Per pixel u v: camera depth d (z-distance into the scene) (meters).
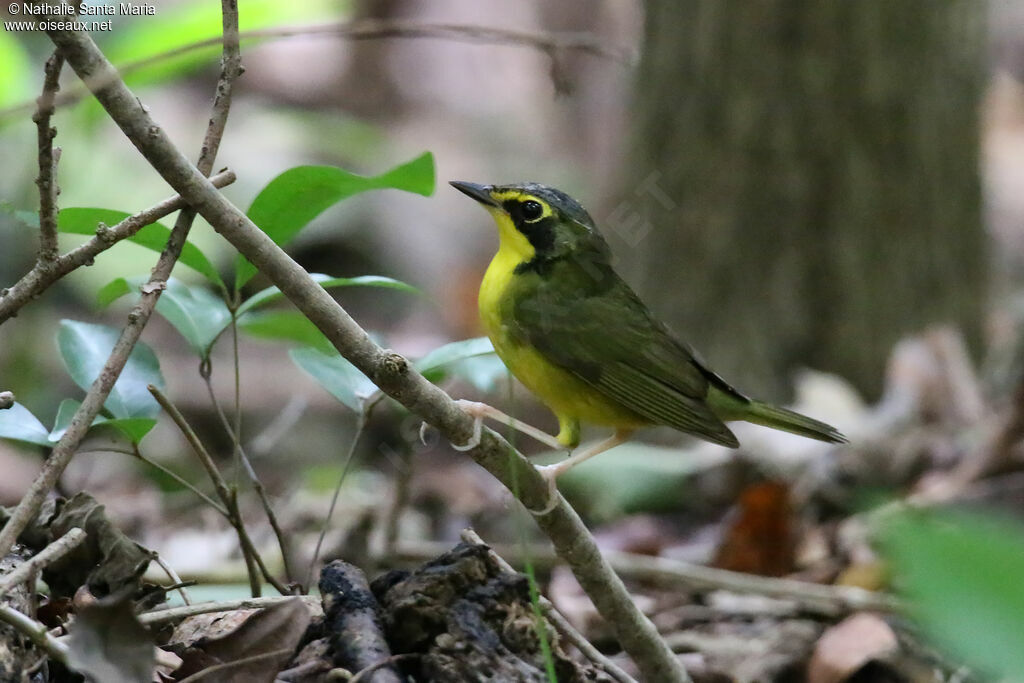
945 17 14.06
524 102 25.61
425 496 12.77
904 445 12.12
